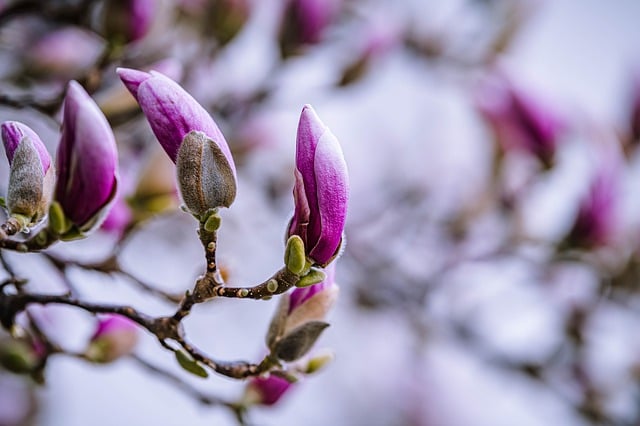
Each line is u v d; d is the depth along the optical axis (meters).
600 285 1.30
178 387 0.85
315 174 0.68
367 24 1.17
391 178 1.46
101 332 0.83
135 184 0.84
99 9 0.90
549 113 1.27
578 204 1.22
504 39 1.41
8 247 0.67
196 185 0.68
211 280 0.69
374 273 1.40
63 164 0.66
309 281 0.68
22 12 0.90
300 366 0.76
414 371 1.91
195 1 0.99
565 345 1.34
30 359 0.82
